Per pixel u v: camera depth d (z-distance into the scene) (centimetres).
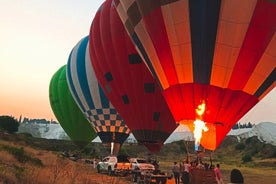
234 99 1362
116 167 2316
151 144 2170
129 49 2058
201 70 1348
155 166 2267
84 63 2992
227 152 10312
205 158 1542
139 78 2069
